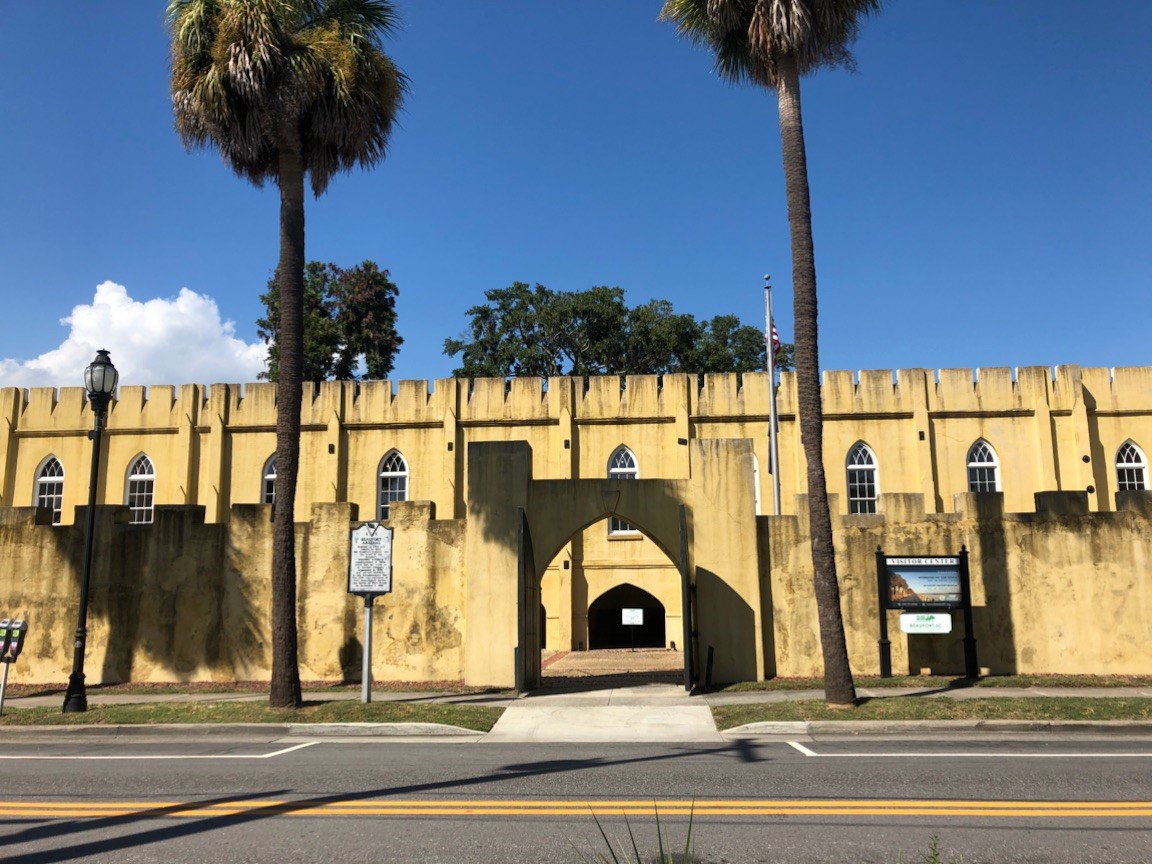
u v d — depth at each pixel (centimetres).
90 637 2025
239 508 2036
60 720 1488
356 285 5362
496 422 3156
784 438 3072
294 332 1662
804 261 1580
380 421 3197
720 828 739
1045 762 1042
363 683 1614
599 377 3156
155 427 3300
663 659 2584
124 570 2044
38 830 764
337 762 1112
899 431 3048
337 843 707
